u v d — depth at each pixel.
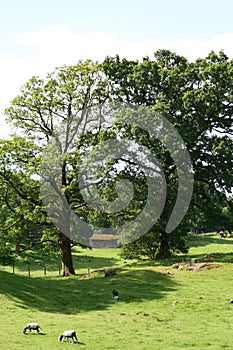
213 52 51.38
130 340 24.02
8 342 22.67
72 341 23.34
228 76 47.81
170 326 27.39
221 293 35.19
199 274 41.56
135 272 43.62
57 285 41.50
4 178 49.50
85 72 51.44
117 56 53.25
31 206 50.25
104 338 24.38
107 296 36.41
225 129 50.53
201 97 47.38
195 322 28.31
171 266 45.56
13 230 50.56
